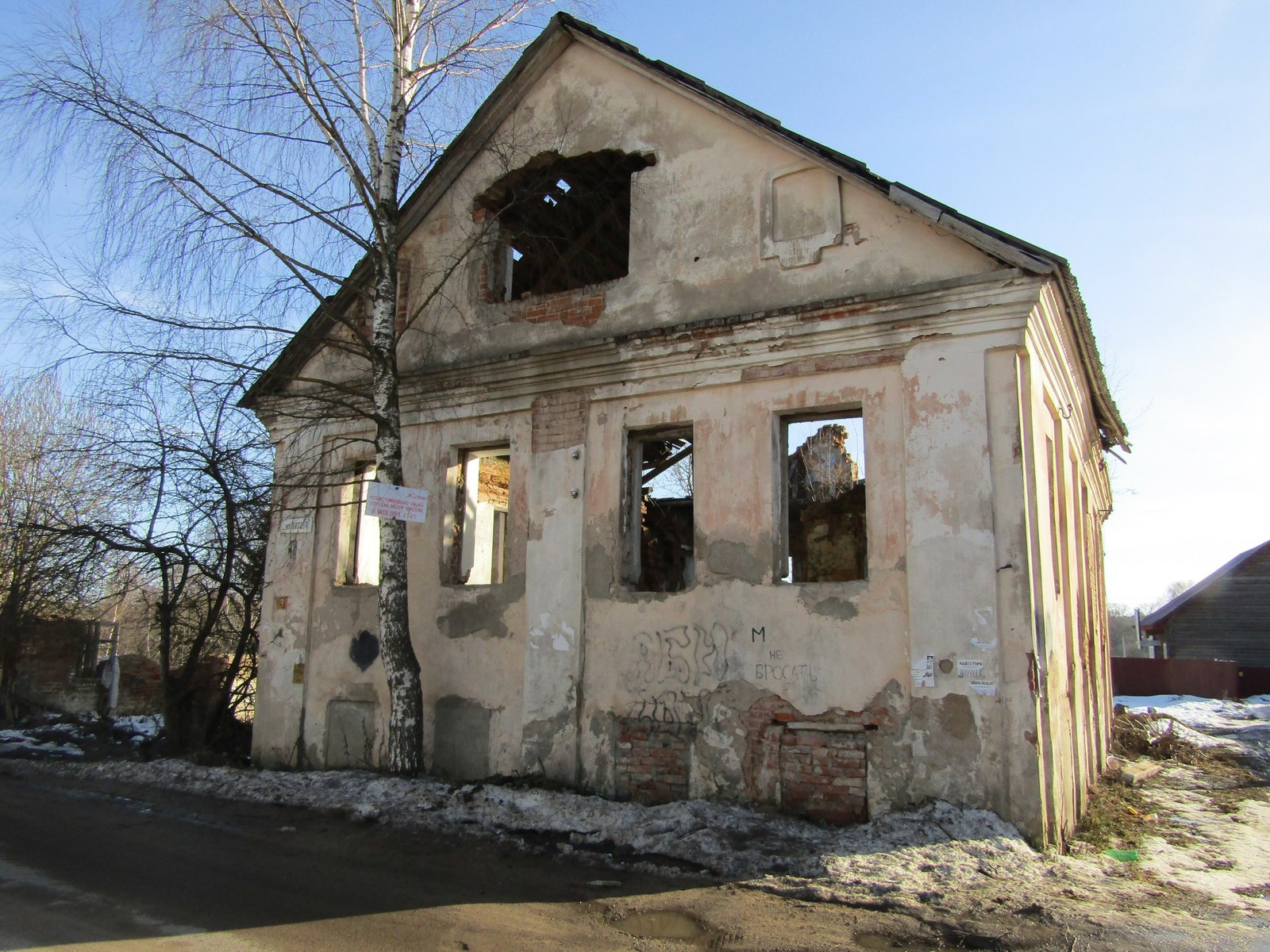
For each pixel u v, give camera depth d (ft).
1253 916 17.76
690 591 27.68
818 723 25.00
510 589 31.04
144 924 16.24
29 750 41.52
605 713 28.35
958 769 22.86
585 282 39.81
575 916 17.10
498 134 34.58
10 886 18.67
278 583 36.29
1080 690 31.53
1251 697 90.17
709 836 21.95
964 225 24.54
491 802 25.52
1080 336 29.01
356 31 31.73
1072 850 23.31
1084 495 40.75
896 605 24.48
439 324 34.76
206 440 34.19
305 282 28.30
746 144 29.55
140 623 47.85
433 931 16.10
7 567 44.65
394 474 30.04
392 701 29.81
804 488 40.63
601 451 30.14
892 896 18.19
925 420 24.73
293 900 17.83
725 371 28.17
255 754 35.22
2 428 51.34
